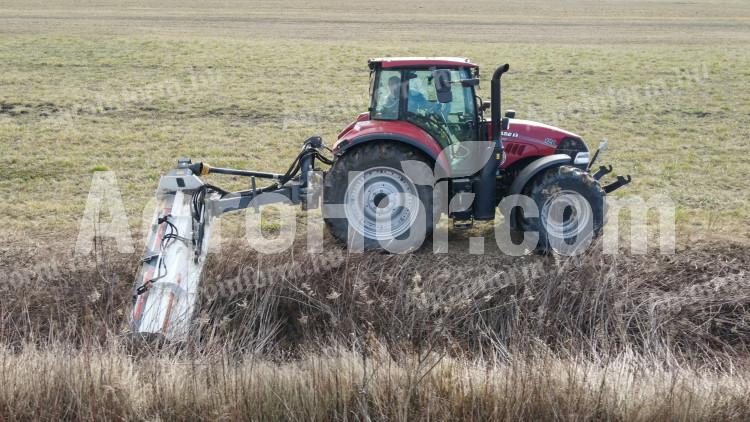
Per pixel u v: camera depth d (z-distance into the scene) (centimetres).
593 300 1076
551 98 2641
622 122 2306
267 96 2664
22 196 1552
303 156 1191
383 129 1182
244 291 1108
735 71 3119
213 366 857
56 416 798
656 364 923
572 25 5272
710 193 1578
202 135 2123
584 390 822
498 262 1169
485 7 6894
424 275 1127
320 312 1081
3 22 4691
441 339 1020
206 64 3272
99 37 3997
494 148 1191
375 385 820
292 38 4241
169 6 6331
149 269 1001
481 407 808
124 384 809
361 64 3309
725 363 1008
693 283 1130
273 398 812
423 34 4572
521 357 883
